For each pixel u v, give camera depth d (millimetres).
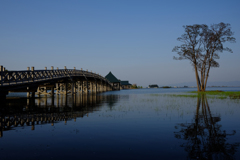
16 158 4523
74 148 5180
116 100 22984
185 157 4512
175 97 26188
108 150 5008
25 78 19594
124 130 7117
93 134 6586
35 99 25000
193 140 5785
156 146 5281
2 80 15570
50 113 11750
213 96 25219
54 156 4637
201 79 40438
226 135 6281
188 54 38375
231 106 14125
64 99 25453
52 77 26594
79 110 13219
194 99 21312
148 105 16109
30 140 5934
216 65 37250
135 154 4711
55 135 6496
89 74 48625
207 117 9688
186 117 9797
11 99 24344
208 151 4867
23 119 9602
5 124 8375
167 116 10172
